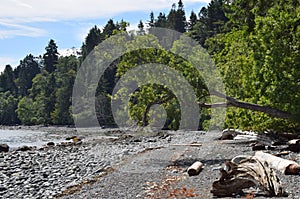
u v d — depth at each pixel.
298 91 19.95
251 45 22.31
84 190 12.95
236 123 26.27
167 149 23.09
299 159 15.27
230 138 26.56
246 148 20.19
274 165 13.13
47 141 47.97
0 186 14.68
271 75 20.69
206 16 93.56
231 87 27.83
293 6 25.84
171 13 94.56
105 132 36.19
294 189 10.23
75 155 24.08
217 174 13.39
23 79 135.62
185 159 17.92
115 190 12.27
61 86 96.06
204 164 15.97
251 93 23.09
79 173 16.89
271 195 9.55
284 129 22.17
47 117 95.62
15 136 60.91
